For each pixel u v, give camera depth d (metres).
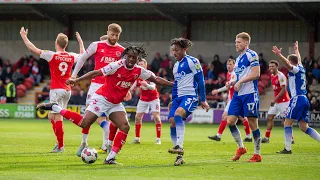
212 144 27.59
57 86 22.31
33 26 61.97
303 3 47.66
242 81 19.20
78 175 15.85
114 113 18.47
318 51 54.50
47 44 61.59
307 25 53.88
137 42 60.12
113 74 17.94
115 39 21.02
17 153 21.67
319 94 49.66
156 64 55.81
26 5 54.91
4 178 15.09
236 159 20.14
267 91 52.69
